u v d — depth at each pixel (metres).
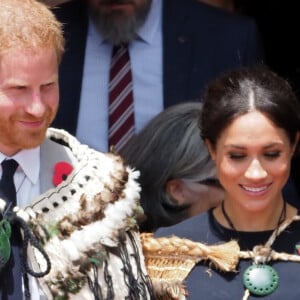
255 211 10.09
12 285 9.61
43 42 9.32
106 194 9.96
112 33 14.14
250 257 10.15
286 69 16.44
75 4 14.39
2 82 9.33
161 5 14.34
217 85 10.12
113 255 9.91
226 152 9.96
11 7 9.34
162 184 11.48
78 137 14.10
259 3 16.75
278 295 9.97
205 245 10.27
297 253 10.16
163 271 10.23
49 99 9.48
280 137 9.87
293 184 13.05
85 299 9.73
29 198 9.92
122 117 14.11
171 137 11.58
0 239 9.55
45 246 9.73
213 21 14.38
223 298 10.05
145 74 14.17
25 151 9.84
